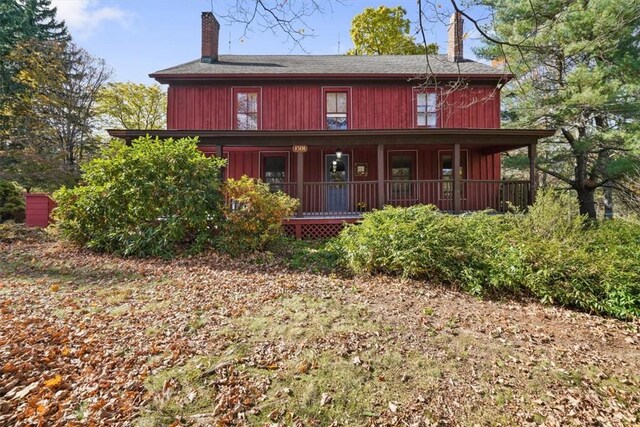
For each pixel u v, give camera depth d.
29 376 2.83
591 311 5.07
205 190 7.87
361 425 2.62
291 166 12.88
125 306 4.54
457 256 5.97
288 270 6.71
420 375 3.20
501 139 10.44
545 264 5.45
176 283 5.61
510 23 11.13
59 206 7.98
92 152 19.11
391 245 6.27
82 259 7.01
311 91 12.67
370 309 4.64
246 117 12.53
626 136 11.32
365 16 20.61
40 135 16.72
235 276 6.12
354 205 12.52
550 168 15.50
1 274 5.88
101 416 2.47
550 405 2.92
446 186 12.79
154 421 2.48
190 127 12.27
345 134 10.09
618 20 10.00
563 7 10.02
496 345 3.85
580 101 11.37
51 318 4.02
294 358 3.35
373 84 12.78
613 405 2.97
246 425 2.53
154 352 3.35
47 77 16.53
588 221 8.11
